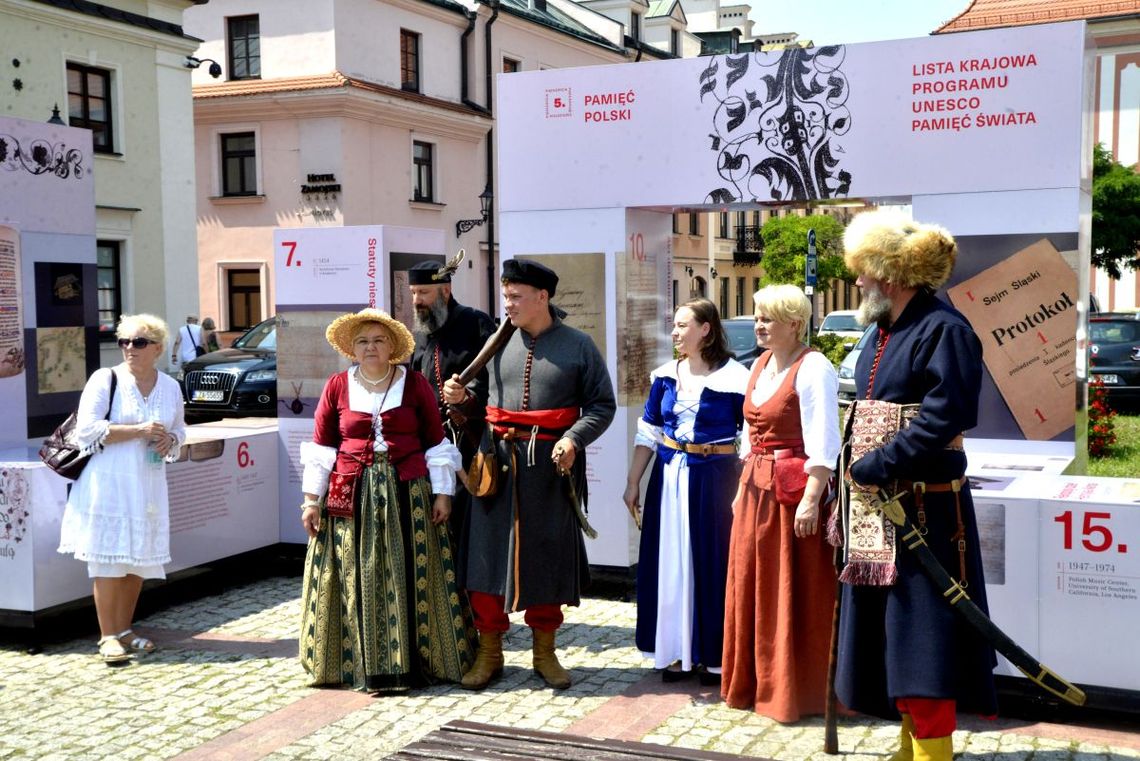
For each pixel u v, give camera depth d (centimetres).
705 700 443
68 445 503
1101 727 407
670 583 457
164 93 1964
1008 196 533
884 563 327
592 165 614
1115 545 399
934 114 543
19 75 1709
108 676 487
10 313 593
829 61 560
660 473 464
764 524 414
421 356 536
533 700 446
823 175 566
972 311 542
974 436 549
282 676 482
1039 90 524
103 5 1834
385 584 458
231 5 2459
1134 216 2312
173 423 521
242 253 2483
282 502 685
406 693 457
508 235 634
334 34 2388
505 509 454
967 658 326
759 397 419
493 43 2850
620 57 3434
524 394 455
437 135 2684
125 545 499
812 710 416
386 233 662
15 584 525
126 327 511
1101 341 1541
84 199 645
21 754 398
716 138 587
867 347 352
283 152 2438
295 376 676
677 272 3656
